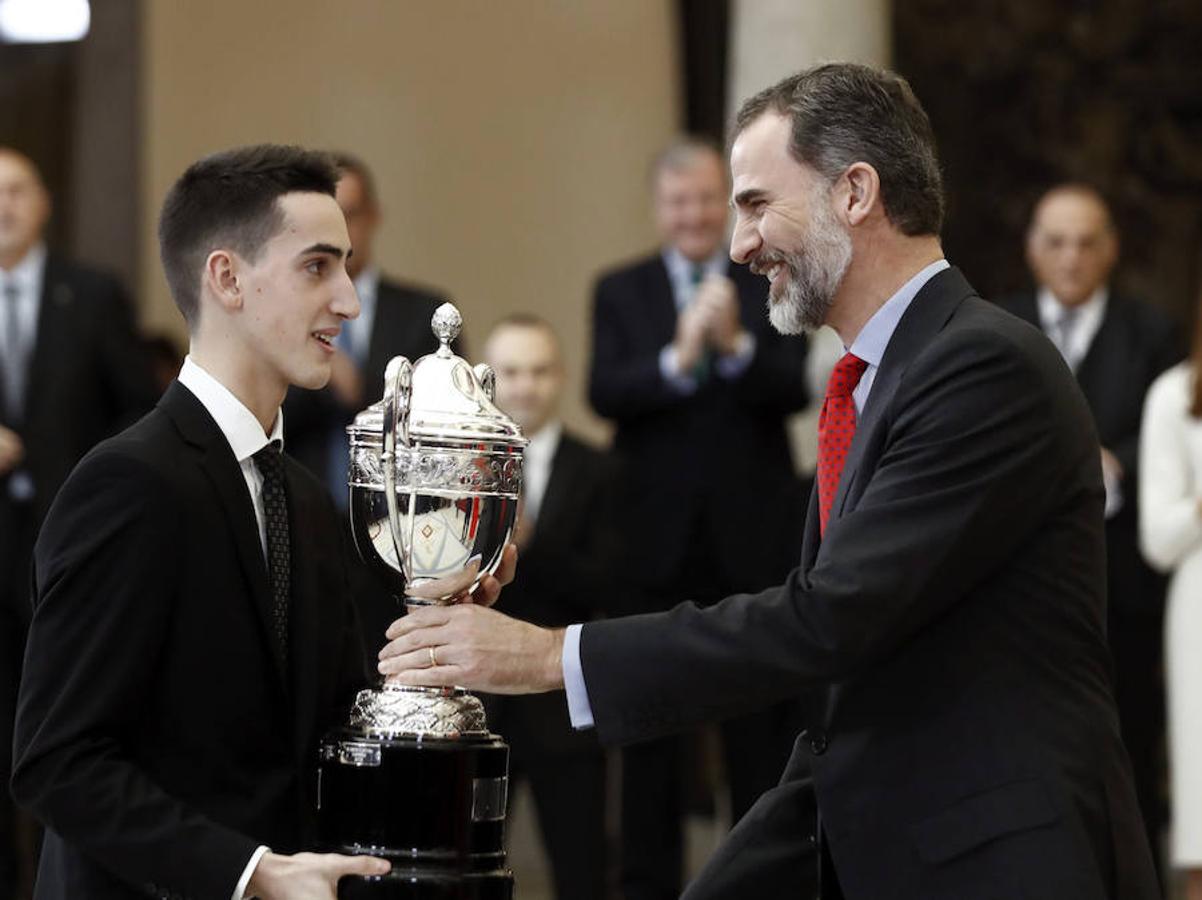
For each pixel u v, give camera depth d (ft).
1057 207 67.21
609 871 68.95
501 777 32.48
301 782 32.27
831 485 34.53
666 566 62.75
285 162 32.63
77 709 30.09
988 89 93.25
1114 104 93.50
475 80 93.09
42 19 89.45
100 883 30.89
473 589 33.55
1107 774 32.12
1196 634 61.26
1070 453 32.42
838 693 32.89
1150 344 66.69
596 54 93.35
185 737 30.99
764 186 33.81
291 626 32.45
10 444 62.95
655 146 92.99
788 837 35.83
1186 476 61.98
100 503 30.50
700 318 61.77
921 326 33.19
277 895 29.99
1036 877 30.99
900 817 31.91
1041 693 31.96
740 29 82.89
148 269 88.38
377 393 62.34
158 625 30.60
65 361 65.36
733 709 32.22
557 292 92.99
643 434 63.87
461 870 31.63
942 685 32.04
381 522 32.65
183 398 32.04
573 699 32.42
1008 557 32.24
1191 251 93.76
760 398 62.59
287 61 91.25
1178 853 61.21
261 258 32.14
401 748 31.55
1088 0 93.40
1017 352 32.14
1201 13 93.25
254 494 32.55
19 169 65.72
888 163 33.40
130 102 88.74
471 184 92.79
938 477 31.65
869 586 31.37
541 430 62.34
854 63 34.17
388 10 92.27
